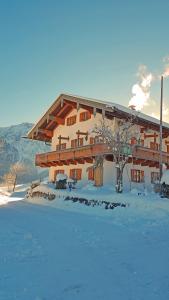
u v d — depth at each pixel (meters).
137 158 25.50
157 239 10.12
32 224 13.16
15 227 12.19
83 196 20.05
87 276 6.13
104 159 26.12
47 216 16.06
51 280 5.84
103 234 10.97
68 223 13.57
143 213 15.38
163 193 18.44
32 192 27.77
